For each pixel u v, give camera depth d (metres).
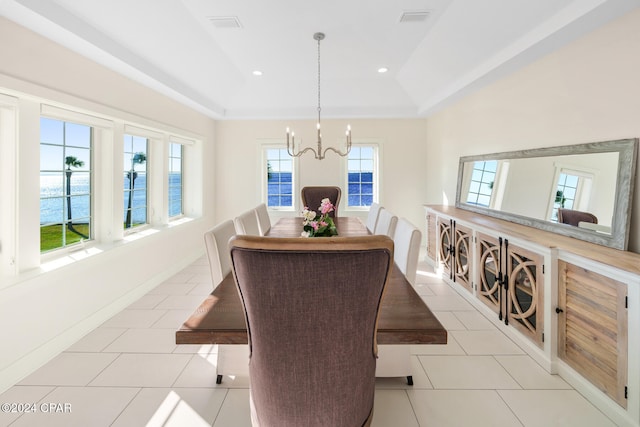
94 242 2.84
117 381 1.88
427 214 4.38
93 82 2.56
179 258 4.13
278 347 0.94
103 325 2.59
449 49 3.14
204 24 2.88
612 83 1.96
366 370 1.01
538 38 2.28
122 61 2.59
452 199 4.30
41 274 2.05
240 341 1.09
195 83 3.86
